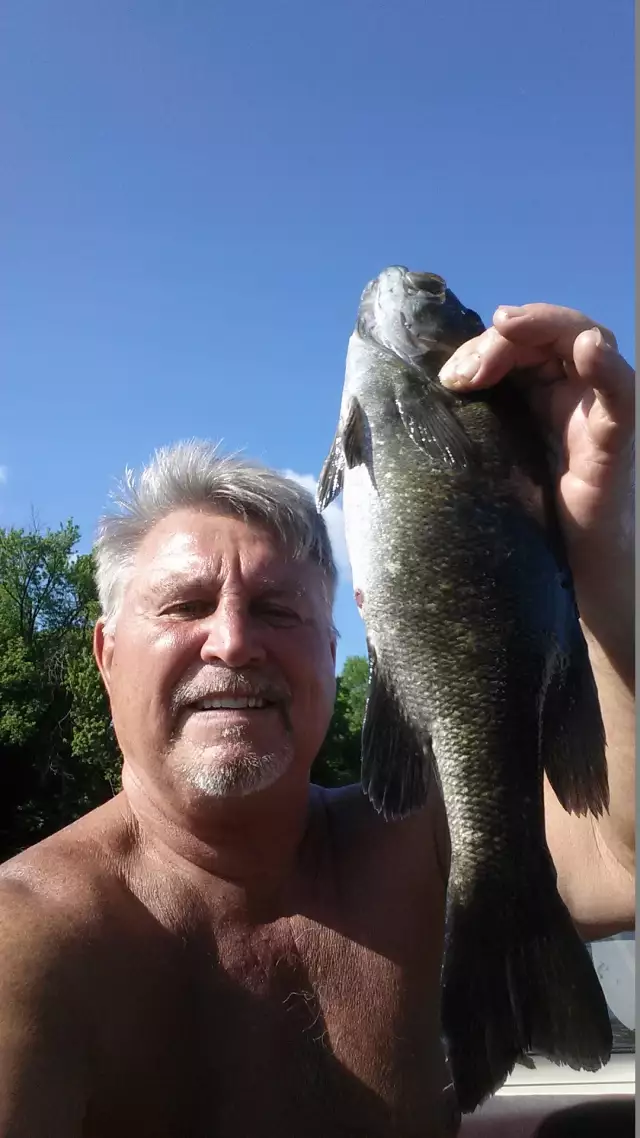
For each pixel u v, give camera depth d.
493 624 0.47
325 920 0.54
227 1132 0.48
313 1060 0.50
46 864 0.52
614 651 0.49
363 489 0.52
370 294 0.59
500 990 0.41
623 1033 0.63
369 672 0.50
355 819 0.60
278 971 0.51
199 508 0.57
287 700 0.55
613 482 0.46
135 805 0.55
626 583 0.48
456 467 0.48
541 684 0.46
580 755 0.45
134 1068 0.47
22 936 0.46
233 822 0.52
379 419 0.53
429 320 0.56
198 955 0.51
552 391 0.48
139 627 0.55
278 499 0.57
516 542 0.47
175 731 0.54
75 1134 0.44
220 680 0.53
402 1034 0.52
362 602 0.51
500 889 0.44
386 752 0.48
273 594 0.55
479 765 0.46
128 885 0.52
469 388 0.49
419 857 0.57
